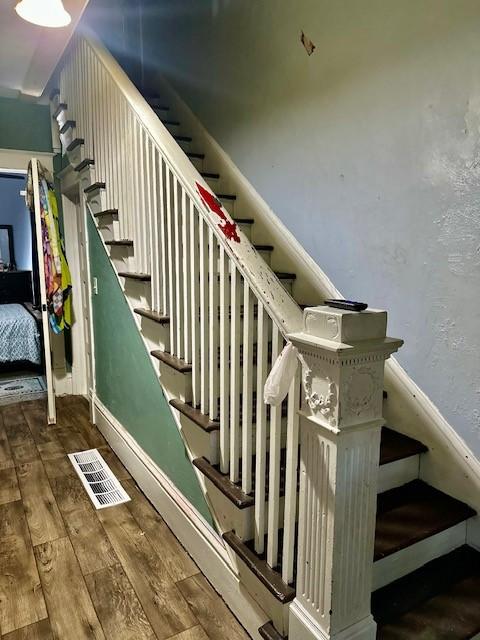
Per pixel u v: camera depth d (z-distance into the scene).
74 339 4.19
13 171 3.80
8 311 4.91
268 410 1.76
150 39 3.86
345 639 1.25
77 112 3.07
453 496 1.77
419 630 1.37
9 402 4.04
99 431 3.41
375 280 2.04
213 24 3.04
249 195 2.79
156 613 1.69
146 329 2.36
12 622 1.64
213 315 1.66
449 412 1.77
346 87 2.09
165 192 1.97
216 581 1.79
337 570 1.20
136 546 2.08
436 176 1.73
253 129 2.75
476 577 1.58
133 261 2.45
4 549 2.04
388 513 1.67
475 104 1.57
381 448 1.83
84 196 3.23
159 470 2.34
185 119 3.40
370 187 2.02
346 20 2.06
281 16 2.45
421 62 1.75
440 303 1.76
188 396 1.95
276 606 1.41
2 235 6.99
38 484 2.62
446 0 1.64
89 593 1.79
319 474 1.20
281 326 1.26
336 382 1.11
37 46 2.87
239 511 1.58
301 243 2.46
